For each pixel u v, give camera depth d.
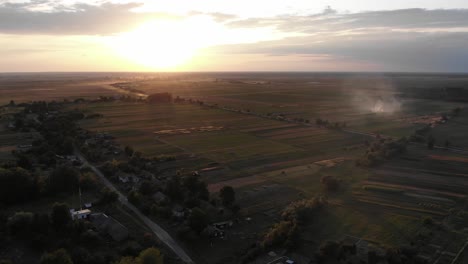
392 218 90.81
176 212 90.38
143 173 120.31
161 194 100.31
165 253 72.69
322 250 72.62
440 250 76.25
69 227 77.50
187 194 100.94
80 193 101.44
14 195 92.38
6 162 120.75
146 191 102.38
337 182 109.81
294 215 87.38
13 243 72.38
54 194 99.69
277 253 74.56
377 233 83.06
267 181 117.00
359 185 113.81
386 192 107.94
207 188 109.50
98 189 105.44
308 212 89.25
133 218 87.81
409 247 74.19
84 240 74.81
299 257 72.88
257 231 84.19
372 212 94.25
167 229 83.31
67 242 73.12
